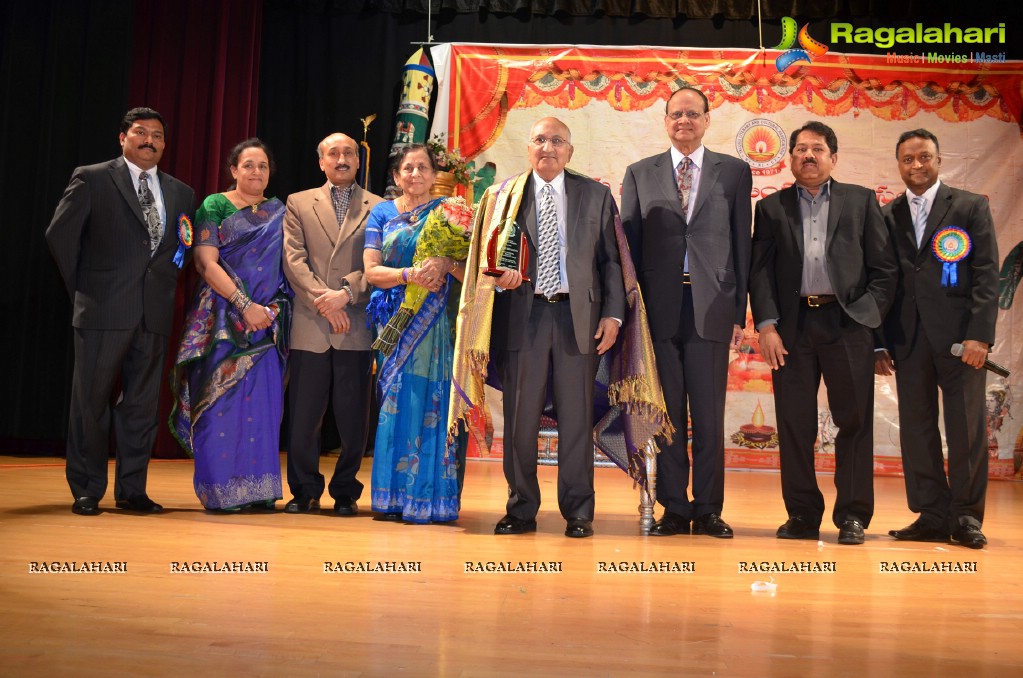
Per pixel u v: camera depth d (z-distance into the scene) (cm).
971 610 206
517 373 310
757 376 630
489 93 649
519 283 301
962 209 326
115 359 328
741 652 167
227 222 350
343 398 349
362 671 149
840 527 313
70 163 589
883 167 636
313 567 234
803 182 327
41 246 585
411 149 353
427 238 328
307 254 354
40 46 594
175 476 468
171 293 343
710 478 315
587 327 308
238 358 343
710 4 649
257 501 342
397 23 663
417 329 334
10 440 589
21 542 257
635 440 314
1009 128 632
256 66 629
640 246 329
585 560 255
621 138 646
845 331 313
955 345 317
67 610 183
